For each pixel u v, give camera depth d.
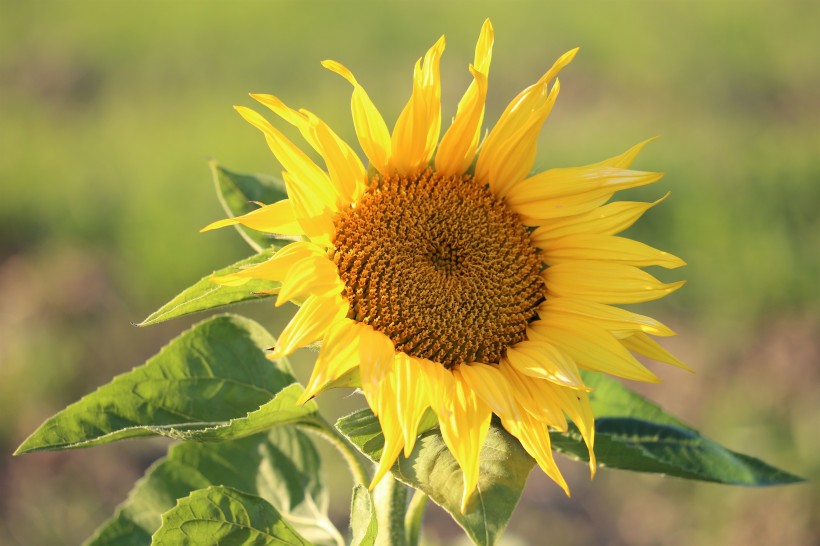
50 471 6.46
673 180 9.05
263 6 13.18
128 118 10.60
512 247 2.64
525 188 2.67
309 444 3.28
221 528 2.36
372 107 2.55
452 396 2.28
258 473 3.25
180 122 10.39
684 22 12.66
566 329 2.57
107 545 3.14
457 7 13.20
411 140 2.60
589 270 2.63
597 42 12.19
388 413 2.21
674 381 7.14
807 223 8.65
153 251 8.09
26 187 9.16
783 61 11.72
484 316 2.54
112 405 2.65
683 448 2.74
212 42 12.29
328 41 12.25
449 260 2.59
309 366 7.04
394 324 2.48
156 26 12.72
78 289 7.83
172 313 2.27
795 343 7.34
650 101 10.94
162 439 6.78
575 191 2.64
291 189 2.34
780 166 9.34
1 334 7.42
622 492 6.59
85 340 7.51
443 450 2.22
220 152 9.59
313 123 2.46
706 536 6.23
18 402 6.95
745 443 6.60
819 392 6.91
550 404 2.40
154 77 11.55
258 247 2.82
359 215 2.56
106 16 13.02
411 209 2.59
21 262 8.29
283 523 2.39
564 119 10.59
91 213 8.77
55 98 11.12
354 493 2.29
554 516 6.42
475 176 2.69
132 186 9.16
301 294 2.21
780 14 12.75
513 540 5.81
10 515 6.18
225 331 2.83
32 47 12.26
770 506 6.26
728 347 7.43
